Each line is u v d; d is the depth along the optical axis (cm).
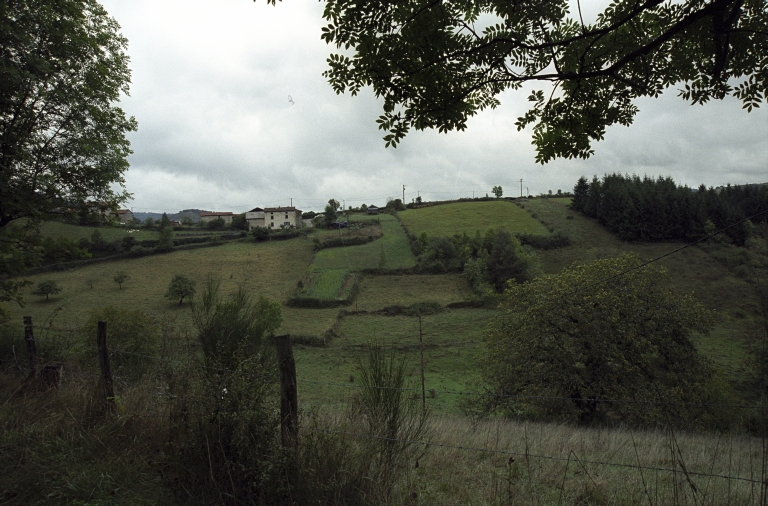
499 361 2069
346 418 460
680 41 423
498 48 402
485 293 5241
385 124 434
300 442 372
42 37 1308
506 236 6438
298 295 5372
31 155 1289
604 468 555
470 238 7306
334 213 9375
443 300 5341
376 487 354
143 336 1365
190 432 385
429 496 383
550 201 10456
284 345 383
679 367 1903
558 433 881
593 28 435
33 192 1295
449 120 435
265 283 6066
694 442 803
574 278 2136
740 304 2892
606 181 8762
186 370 494
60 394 557
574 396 1838
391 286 5934
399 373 475
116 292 5444
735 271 3703
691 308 2017
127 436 459
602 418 1788
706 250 4753
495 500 383
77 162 1446
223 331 554
